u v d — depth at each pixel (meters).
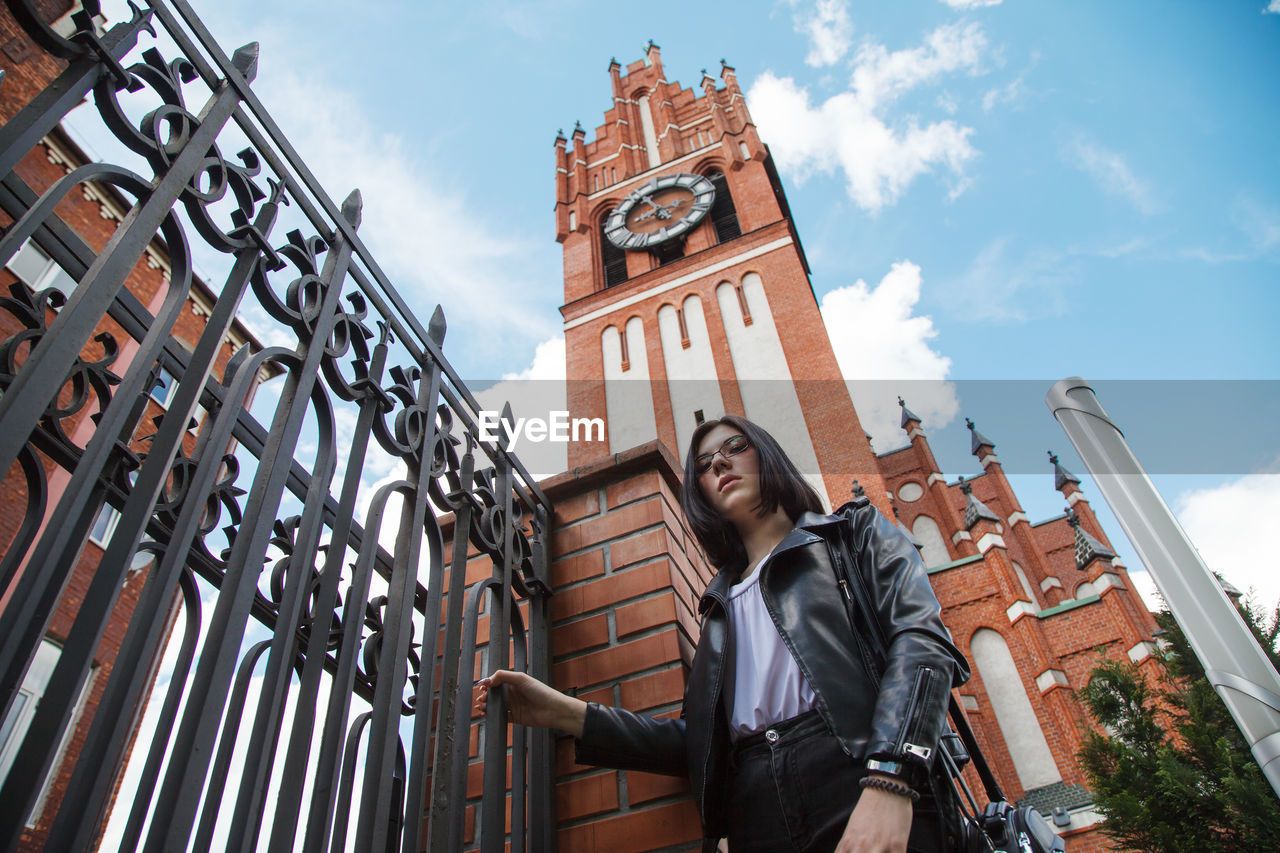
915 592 1.51
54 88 1.11
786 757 1.45
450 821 1.54
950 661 1.39
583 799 2.14
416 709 1.61
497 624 1.98
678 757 1.78
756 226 21.97
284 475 1.33
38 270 8.49
